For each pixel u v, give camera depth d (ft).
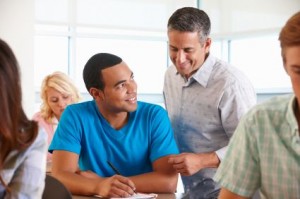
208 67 6.98
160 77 17.95
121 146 6.70
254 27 15.84
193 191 7.41
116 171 6.69
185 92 7.36
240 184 4.09
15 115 3.84
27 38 15.21
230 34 16.58
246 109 6.73
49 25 16.22
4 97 3.73
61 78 11.30
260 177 4.05
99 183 6.31
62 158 6.67
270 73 15.62
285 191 3.84
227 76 6.83
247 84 6.90
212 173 7.13
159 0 17.20
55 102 11.16
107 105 6.56
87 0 16.47
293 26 3.23
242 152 4.03
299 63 3.20
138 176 6.56
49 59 16.67
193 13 6.54
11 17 15.01
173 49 6.73
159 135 6.77
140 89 17.75
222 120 6.91
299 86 3.28
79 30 16.79
